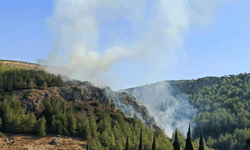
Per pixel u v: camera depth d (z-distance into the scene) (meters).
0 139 99.12
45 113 123.00
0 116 110.69
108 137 110.94
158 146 119.12
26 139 104.38
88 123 118.94
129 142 113.69
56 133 115.44
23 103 123.81
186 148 98.56
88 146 101.00
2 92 131.25
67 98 142.62
